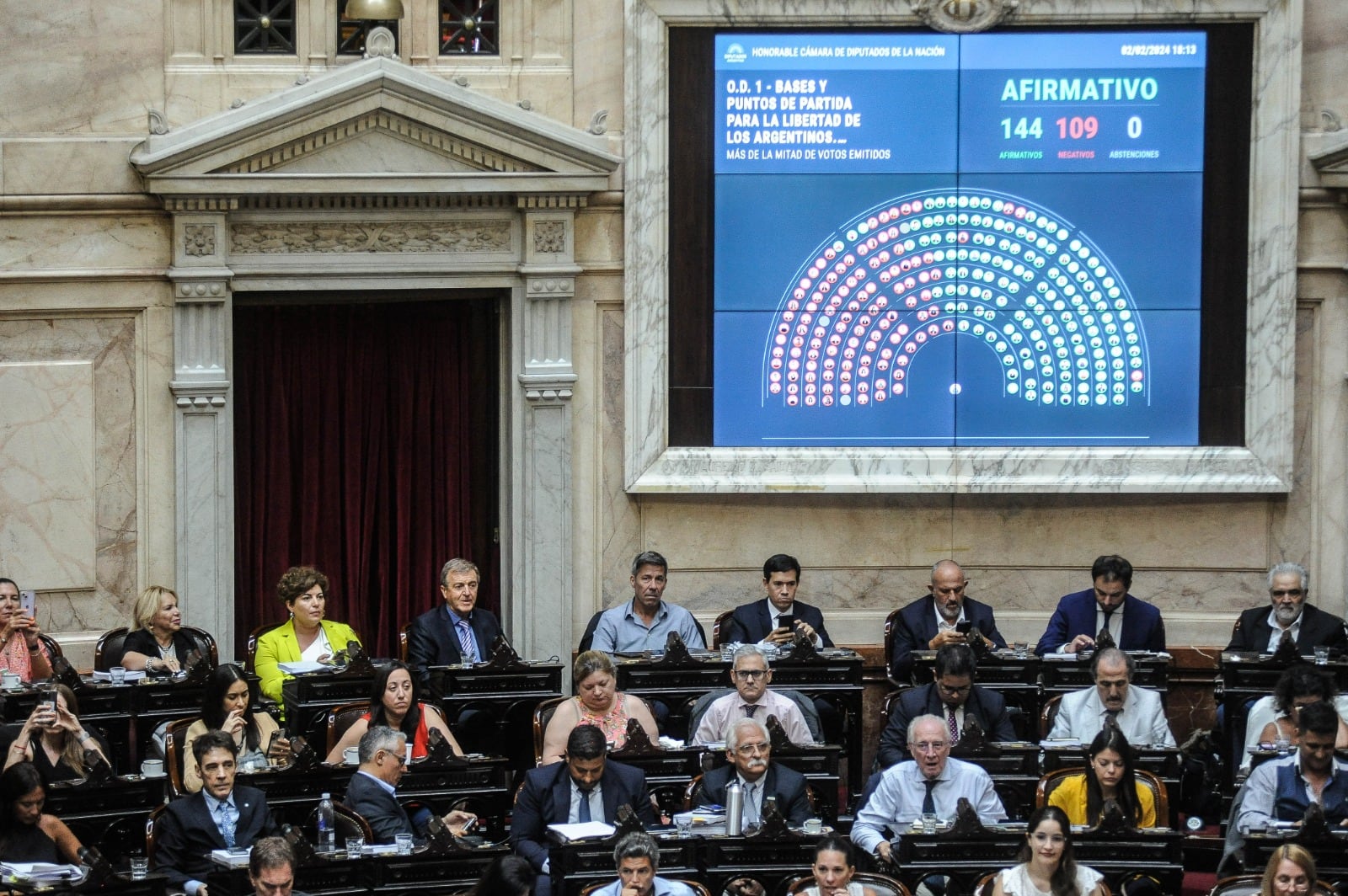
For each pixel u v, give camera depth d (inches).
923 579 413.4
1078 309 408.2
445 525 422.3
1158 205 406.6
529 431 406.3
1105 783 303.7
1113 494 410.6
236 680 326.3
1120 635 381.4
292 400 415.2
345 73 389.7
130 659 364.5
